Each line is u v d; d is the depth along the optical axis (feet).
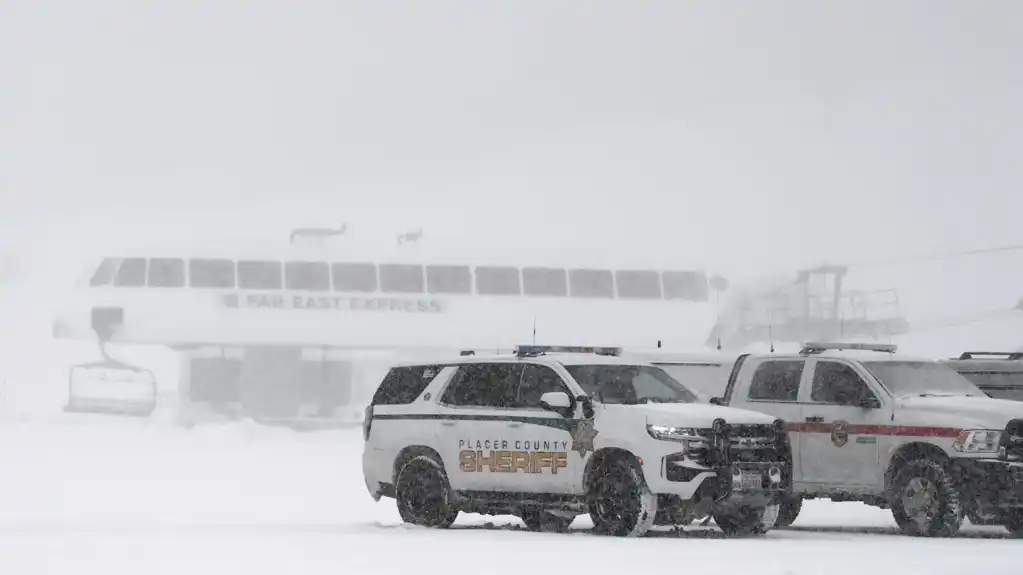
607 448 76.43
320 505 104.94
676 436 74.90
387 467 85.56
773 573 59.41
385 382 87.51
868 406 84.84
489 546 69.31
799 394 87.97
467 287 236.22
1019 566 62.54
